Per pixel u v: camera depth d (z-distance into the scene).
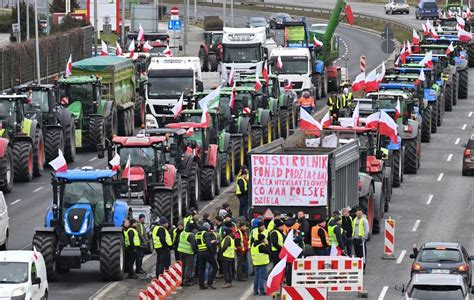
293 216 78.56
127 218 78.00
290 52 164.25
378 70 190.62
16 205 101.31
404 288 67.31
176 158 93.75
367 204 90.62
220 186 109.00
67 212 75.75
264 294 73.81
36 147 113.12
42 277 67.44
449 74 160.00
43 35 190.62
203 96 118.88
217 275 80.06
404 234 92.62
